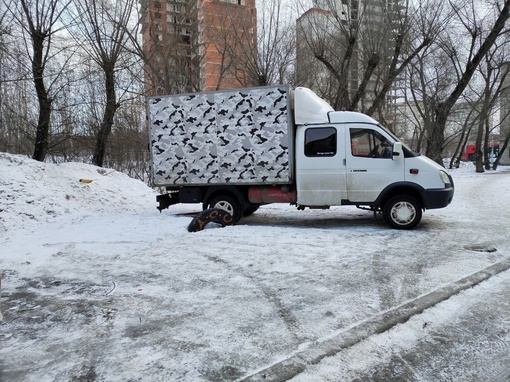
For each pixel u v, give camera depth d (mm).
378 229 8266
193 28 21234
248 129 8844
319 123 8484
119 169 21281
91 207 11469
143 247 6875
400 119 42688
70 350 3256
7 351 3256
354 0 17422
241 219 10188
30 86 17141
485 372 2869
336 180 8391
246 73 20438
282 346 3252
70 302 4363
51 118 17625
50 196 10648
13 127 17750
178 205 13195
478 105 30000
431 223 8883
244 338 3406
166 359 3072
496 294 4352
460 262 5582
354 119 8367
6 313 4082
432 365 2959
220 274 5230
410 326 3586
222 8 19922
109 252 6582
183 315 3930
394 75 17781
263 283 4828
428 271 5172
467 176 28359
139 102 20422
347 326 3592
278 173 8727
